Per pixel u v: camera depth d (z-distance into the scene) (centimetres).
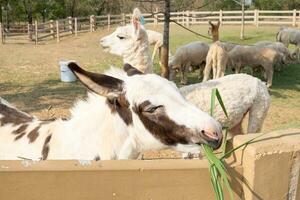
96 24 3253
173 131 249
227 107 552
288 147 189
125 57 678
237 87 566
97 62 1830
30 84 1368
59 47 2384
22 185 177
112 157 281
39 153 301
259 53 1427
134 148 279
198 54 1425
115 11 4750
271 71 1420
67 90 1265
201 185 189
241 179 193
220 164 183
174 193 189
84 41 2653
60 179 179
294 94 1313
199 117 242
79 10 4778
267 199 191
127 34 659
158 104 253
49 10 4525
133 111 264
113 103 274
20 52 2159
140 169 183
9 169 175
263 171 186
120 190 185
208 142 235
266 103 593
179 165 187
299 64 1809
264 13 3262
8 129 333
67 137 296
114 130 279
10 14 4412
